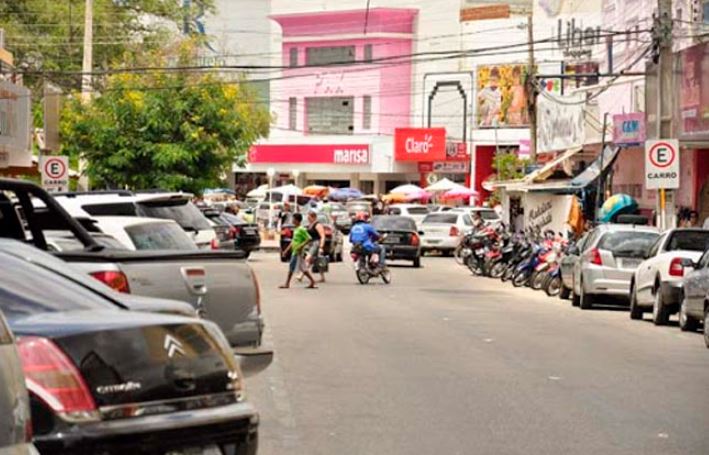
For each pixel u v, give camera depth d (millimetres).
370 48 103438
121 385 8430
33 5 89000
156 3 96375
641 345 26203
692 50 41406
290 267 44000
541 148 71062
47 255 10750
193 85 64812
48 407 8070
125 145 63969
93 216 23266
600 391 19125
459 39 99625
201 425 8844
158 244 20625
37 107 82125
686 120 42094
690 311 28797
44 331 8281
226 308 14430
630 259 35594
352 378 20094
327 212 77188
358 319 31281
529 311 35469
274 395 18203
